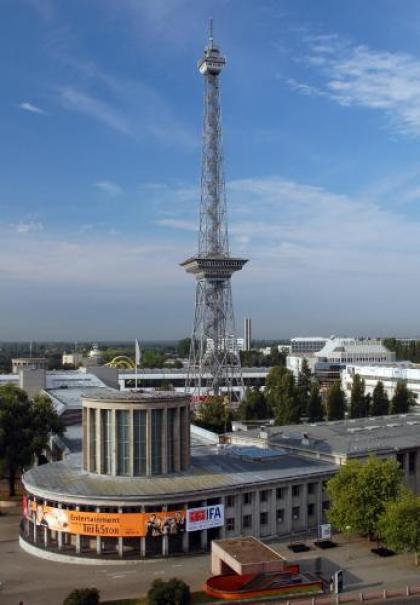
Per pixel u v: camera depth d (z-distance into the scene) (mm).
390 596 93250
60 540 112188
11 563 108125
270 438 154750
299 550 113250
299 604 90062
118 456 120062
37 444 151875
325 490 128375
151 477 119438
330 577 100375
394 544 104062
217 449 146750
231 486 116562
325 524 120375
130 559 107438
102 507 109562
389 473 114938
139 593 94250
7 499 148875
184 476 120875
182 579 99875
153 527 109125
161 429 121438
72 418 197500
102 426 121188
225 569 100812
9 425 151750
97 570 104438
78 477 120500
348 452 135500
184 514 111250
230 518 117375
